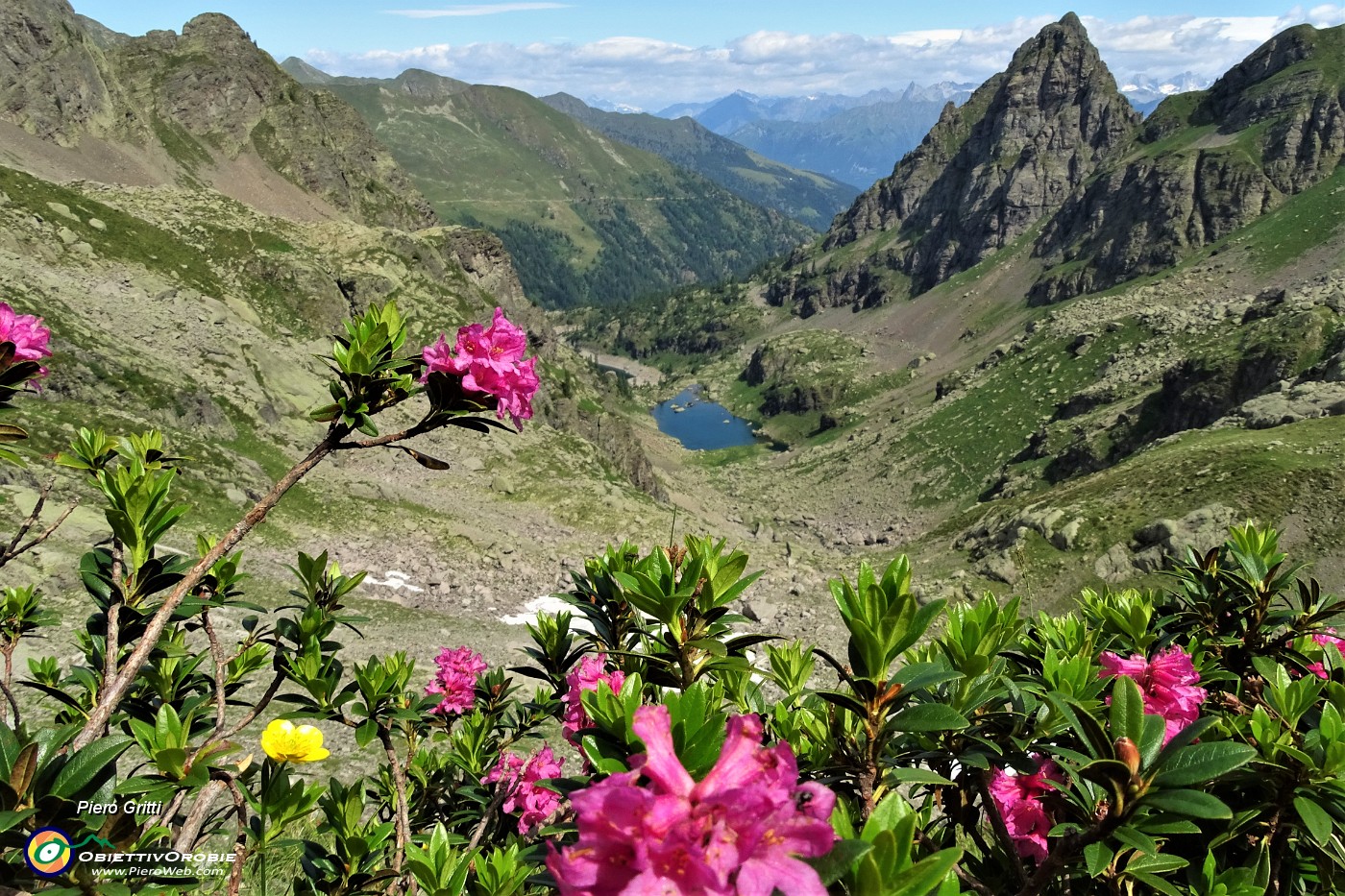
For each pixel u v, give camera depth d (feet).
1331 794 8.21
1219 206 514.27
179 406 127.44
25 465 9.12
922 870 5.21
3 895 6.97
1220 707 10.74
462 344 8.05
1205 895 8.38
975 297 653.71
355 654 69.51
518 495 162.71
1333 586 141.49
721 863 4.39
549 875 6.37
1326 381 241.35
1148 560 158.71
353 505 119.96
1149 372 379.35
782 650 12.84
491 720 16.56
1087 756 7.55
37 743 7.02
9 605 13.28
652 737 5.15
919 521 375.86
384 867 11.80
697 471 529.45
